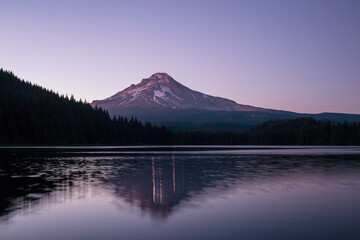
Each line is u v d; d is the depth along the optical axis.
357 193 22.61
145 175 33.69
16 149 106.88
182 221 15.34
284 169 40.00
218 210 17.55
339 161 53.88
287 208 18.02
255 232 13.64
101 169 40.00
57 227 14.45
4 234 13.46
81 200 20.28
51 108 167.00
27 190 23.92
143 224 14.87
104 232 13.69
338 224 14.85
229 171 37.66
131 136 180.75
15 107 153.75
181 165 46.38
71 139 154.75
